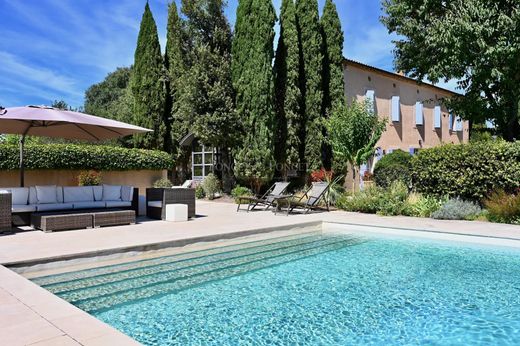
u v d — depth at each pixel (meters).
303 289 5.03
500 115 15.99
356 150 15.01
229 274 5.71
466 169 11.09
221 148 19.00
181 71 19.28
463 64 14.90
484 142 11.27
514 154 10.26
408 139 24.11
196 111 17.23
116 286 5.04
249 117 16.81
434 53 16.30
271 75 16.80
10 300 3.59
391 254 7.11
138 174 17.34
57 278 5.31
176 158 20.58
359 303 4.51
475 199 11.28
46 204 8.87
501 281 5.40
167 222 9.47
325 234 9.30
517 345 3.42
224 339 3.52
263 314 4.15
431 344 3.44
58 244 6.38
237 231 8.02
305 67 18.09
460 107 16.84
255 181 16.97
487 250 7.38
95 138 11.45
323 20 18.75
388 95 22.62
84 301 4.48
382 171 14.69
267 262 6.46
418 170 12.34
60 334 2.81
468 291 4.95
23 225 8.49
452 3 14.41
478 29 13.31
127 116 24.88
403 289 5.04
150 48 19.84
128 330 3.70
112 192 10.25
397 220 10.29
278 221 9.73
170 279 5.40
